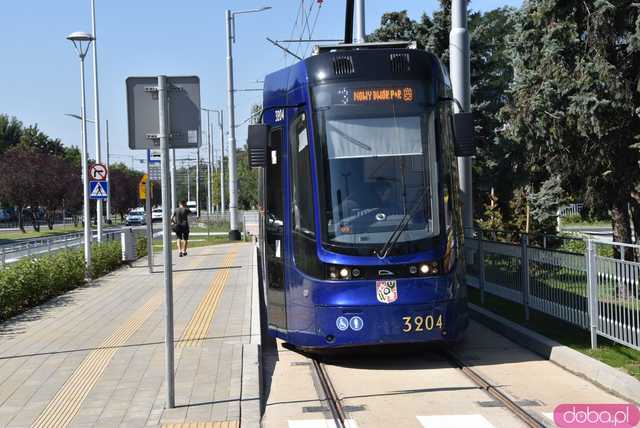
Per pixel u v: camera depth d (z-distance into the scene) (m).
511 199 22.02
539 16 13.00
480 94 21.56
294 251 9.25
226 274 19.45
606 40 12.52
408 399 7.34
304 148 9.23
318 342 8.80
